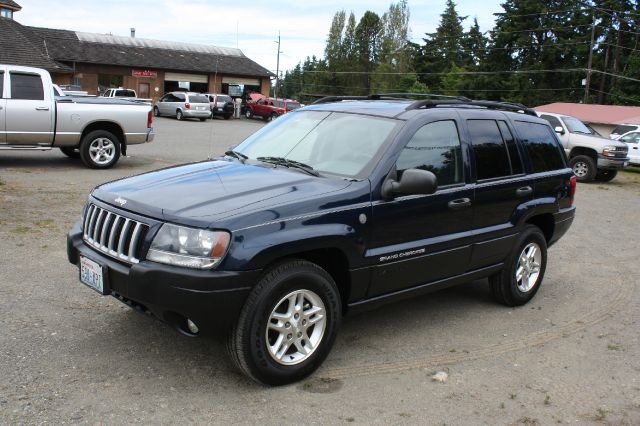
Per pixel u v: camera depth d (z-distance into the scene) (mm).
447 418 3482
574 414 3635
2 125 10984
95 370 3740
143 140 12883
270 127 5195
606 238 9305
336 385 3803
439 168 4570
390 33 77688
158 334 4344
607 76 59750
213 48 51031
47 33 42219
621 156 17328
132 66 42906
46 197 8922
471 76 63344
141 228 3533
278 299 3568
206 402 3455
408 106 4664
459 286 6254
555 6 61375
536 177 5547
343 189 3939
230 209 3492
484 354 4473
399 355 4344
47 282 5270
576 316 5520
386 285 4258
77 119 11766
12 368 3668
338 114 4832
